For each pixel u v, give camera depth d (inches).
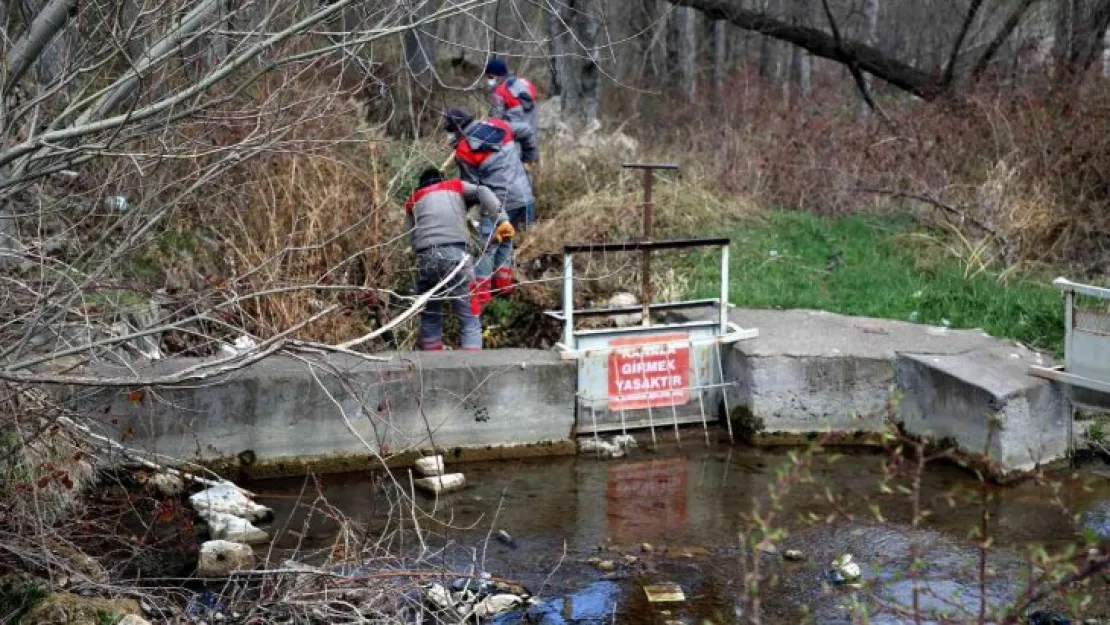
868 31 799.1
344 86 368.2
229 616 213.5
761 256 424.2
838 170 485.7
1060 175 440.5
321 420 303.0
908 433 320.5
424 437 312.2
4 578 201.5
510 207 376.8
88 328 215.2
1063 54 569.6
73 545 213.3
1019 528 264.4
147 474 276.5
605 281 405.7
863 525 267.1
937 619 189.0
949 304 373.1
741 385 332.2
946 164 466.3
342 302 350.0
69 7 200.8
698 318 365.4
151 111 189.9
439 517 275.0
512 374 316.5
